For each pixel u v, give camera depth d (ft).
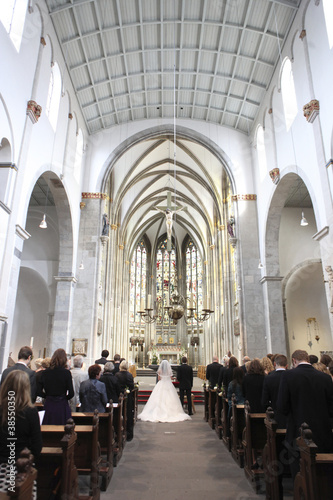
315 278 67.10
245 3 45.01
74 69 52.16
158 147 78.38
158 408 36.83
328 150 34.86
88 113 61.77
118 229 94.58
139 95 62.23
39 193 62.75
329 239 34.01
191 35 51.01
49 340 62.95
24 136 34.14
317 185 37.09
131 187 90.12
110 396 24.54
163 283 131.85
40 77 39.96
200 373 84.33
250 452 18.72
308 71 38.75
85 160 64.44
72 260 55.57
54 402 17.17
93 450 15.83
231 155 65.41
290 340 65.82
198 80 59.06
